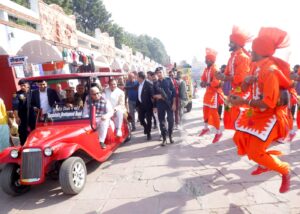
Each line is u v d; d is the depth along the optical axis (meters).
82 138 5.32
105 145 6.07
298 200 3.93
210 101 6.81
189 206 4.02
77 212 4.19
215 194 4.30
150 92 7.95
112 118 6.96
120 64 28.67
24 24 13.38
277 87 3.26
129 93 9.66
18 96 7.09
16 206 4.63
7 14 11.55
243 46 5.46
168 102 7.30
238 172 5.07
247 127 3.61
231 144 6.96
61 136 5.05
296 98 6.77
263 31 3.52
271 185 4.43
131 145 7.78
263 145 3.49
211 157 6.05
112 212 4.08
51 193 5.00
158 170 5.58
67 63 14.89
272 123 3.46
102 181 5.28
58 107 6.17
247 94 4.72
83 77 5.83
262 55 3.45
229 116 6.02
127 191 4.73
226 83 8.28
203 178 4.95
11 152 4.76
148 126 8.21
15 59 10.23
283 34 3.39
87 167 6.14
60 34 16.19
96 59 23.69
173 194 4.44
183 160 6.02
